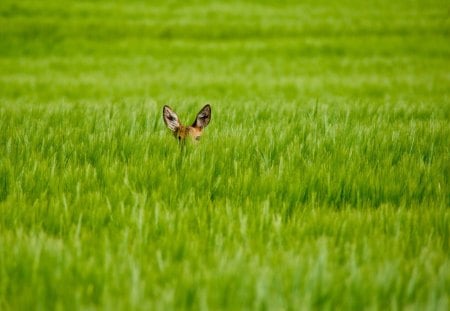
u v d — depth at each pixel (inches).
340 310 462.0
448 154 957.8
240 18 6983.3
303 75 4483.3
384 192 775.1
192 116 1395.2
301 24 6633.9
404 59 5167.3
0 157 911.7
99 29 6225.4
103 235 601.6
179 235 587.5
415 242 604.7
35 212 667.4
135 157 933.2
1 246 550.6
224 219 644.7
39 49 5487.2
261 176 808.9
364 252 551.2
